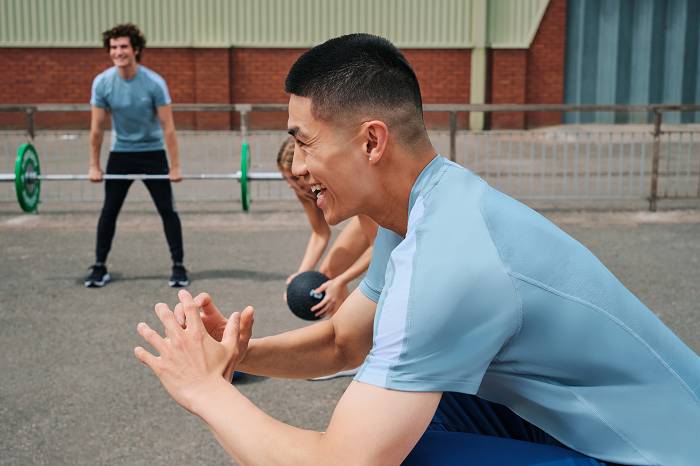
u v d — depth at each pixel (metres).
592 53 18.56
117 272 6.58
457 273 1.59
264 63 18.27
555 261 1.66
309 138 1.72
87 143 16.08
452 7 18.09
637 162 13.48
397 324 1.59
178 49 18.09
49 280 6.34
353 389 1.61
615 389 1.71
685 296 5.71
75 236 7.97
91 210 9.27
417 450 1.87
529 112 18.48
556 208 9.39
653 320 1.77
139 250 7.36
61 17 17.91
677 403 1.73
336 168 1.73
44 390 4.16
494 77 18.31
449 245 1.63
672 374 1.74
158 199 6.16
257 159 13.37
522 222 1.69
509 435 2.11
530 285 1.62
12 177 6.43
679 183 11.29
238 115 18.31
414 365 1.58
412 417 1.58
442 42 18.16
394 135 1.72
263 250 7.34
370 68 1.68
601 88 18.67
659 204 9.58
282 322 5.25
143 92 6.01
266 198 9.98
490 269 1.61
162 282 6.27
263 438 1.63
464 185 1.73
